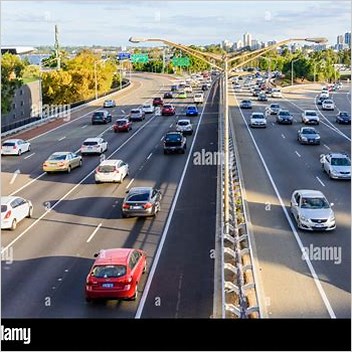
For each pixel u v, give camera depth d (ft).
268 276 69.56
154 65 636.48
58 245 83.30
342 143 176.96
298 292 64.54
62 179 130.52
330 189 115.24
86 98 345.92
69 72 350.23
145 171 135.85
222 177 120.16
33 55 450.30
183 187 118.21
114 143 180.65
